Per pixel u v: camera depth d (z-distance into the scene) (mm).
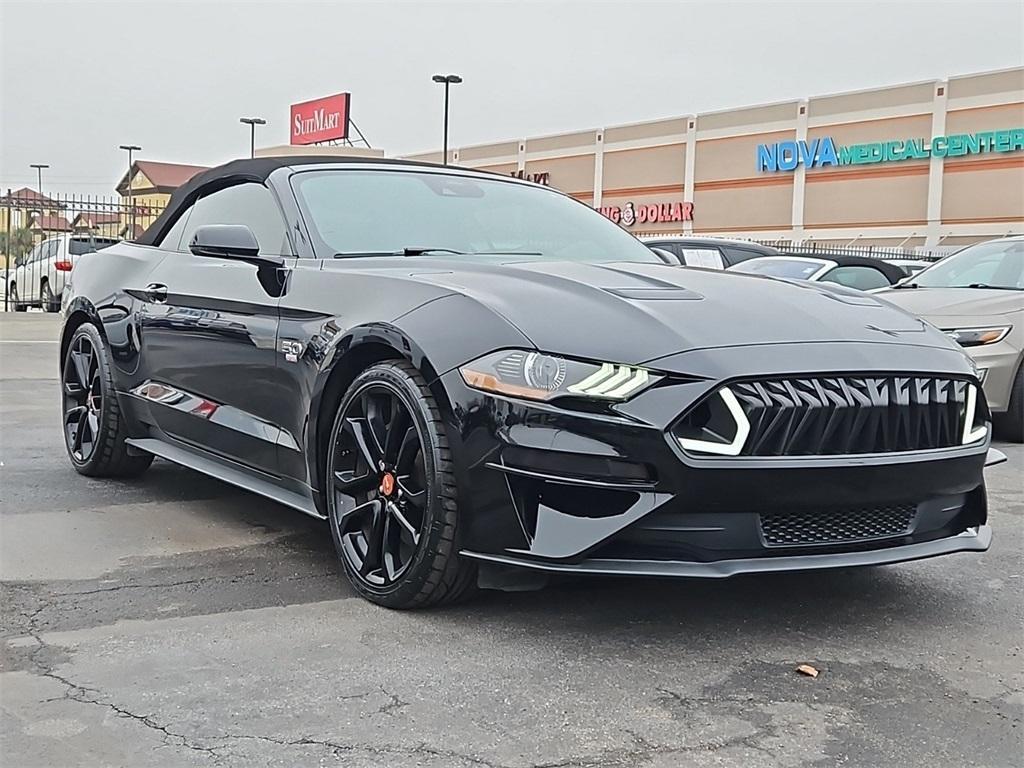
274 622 2973
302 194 3982
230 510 4359
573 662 2691
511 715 2369
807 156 34875
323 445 3369
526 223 4219
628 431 2617
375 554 3145
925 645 2875
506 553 2771
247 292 3807
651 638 2875
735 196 37156
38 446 5773
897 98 32594
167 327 4293
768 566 2682
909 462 2787
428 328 2979
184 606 3113
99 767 2107
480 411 2789
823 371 2719
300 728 2291
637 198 40406
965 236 31375
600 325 2799
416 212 4043
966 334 6613
